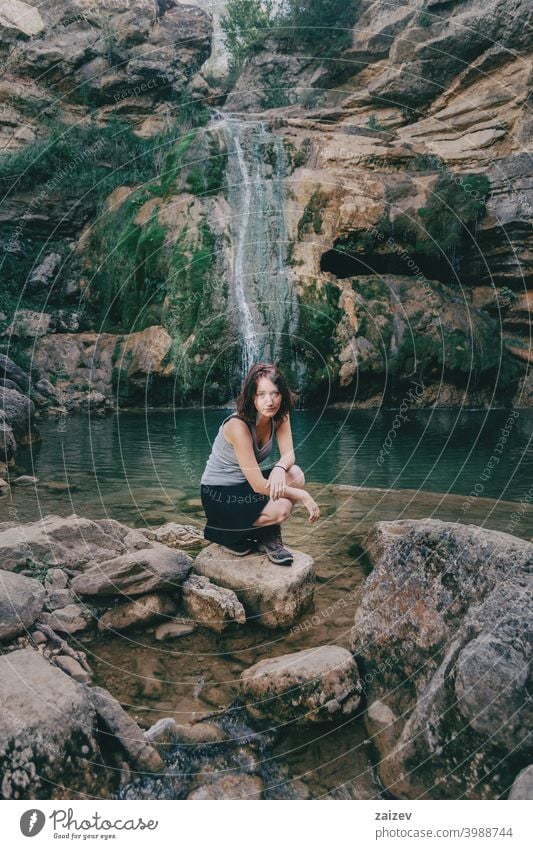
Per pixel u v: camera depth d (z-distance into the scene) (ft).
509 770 4.54
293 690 5.41
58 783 4.37
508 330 44.70
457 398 39.32
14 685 4.79
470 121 42.96
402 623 6.15
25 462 18.31
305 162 44.34
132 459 19.15
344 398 39.01
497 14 38.96
